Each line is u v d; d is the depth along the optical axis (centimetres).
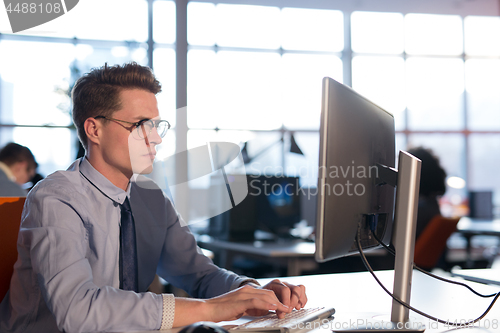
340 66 797
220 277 111
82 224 91
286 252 238
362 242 83
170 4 721
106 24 694
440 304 93
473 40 829
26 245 88
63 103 664
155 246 113
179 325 75
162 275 124
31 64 659
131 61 104
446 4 783
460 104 830
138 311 74
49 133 657
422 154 253
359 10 792
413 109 820
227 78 753
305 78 780
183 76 721
